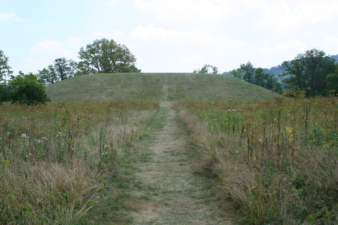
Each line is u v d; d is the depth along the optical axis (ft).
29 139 16.69
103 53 235.61
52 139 17.35
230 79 168.45
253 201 9.67
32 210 8.80
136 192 12.72
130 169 16.47
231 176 12.41
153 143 25.09
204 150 19.19
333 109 18.17
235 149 16.14
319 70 173.58
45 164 13.12
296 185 10.75
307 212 9.10
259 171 12.01
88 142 19.60
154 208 10.90
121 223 9.50
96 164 14.93
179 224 9.50
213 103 44.42
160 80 164.55
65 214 8.96
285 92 20.43
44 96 67.05
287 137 14.75
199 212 10.44
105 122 29.96
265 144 14.23
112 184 13.44
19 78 65.31
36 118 28.55
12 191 9.58
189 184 13.78
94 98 130.00
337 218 8.21
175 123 40.55
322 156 12.03
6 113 35.09
